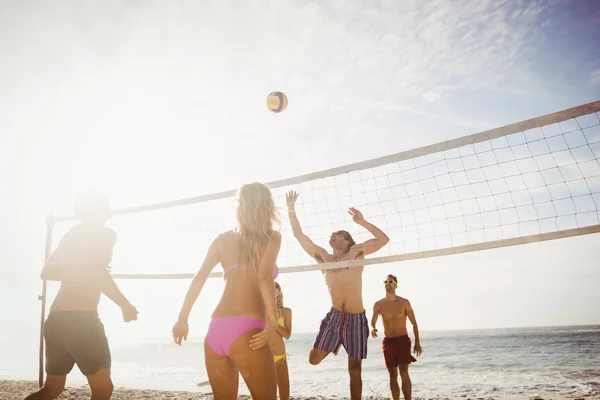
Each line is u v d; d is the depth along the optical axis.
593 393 10.34
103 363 2.50
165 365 23.86
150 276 5.05
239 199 2.26
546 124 3.13
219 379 2.05
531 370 18.41
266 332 1.97
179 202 4.88
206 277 2.19
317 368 19.95
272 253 2.12
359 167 3.85
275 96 7.27
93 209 2.73
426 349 35.06
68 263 2.59
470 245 3.27
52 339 2.48
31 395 2.45
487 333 55.69
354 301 4.38
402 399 6.73
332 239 4.61
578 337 39.59
